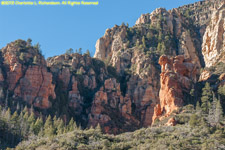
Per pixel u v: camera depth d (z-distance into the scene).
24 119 149.50
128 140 116.38
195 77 160.38
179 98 141.75
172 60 159.62
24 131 143.62
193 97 145.88
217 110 123.06
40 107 177.50
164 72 153.00
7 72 187.00
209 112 124.62
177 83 147.50
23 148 116.12
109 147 108.31
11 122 143.00
